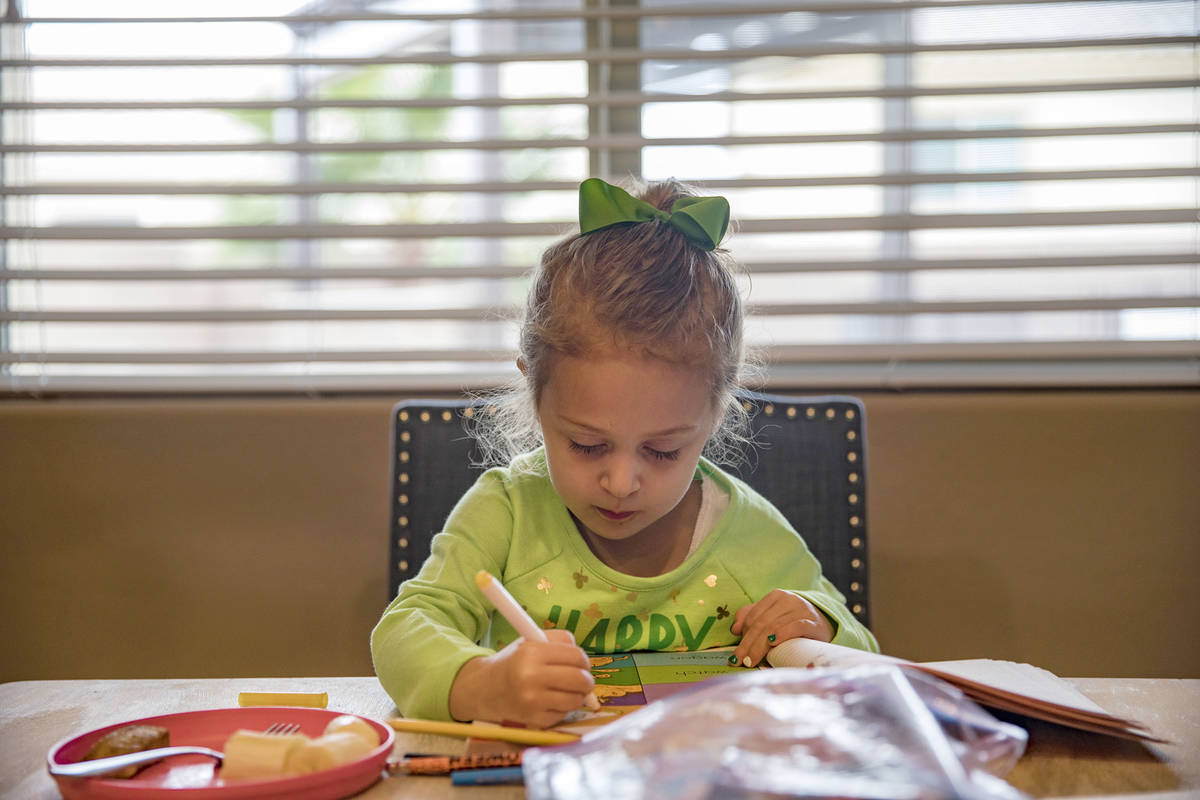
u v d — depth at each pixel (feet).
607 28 5.71
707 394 2.98
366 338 5.85
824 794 1.40
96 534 5.22
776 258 5.79
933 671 2.19
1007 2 5.52
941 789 1.40
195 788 1.72
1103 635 5.17
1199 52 5.57
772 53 5.54
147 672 5.21
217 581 5.23
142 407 5.25
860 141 5.54
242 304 5.92
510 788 1.92
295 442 5.26
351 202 5.90
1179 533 5.16
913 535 5.19
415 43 5.96
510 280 5.75
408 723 2.17
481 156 5.88
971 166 5.69
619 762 1.59
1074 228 5.52
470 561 3.27
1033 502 5.19
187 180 5.75
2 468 5.20
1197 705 2.43
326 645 5.23
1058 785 1.95
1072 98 5.71
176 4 5.69
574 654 2.27
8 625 5.18
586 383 2.82
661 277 2.97
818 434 4.11
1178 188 5.66
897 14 5.67
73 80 5.67
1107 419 5.18
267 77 5.73
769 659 2.72
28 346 5.69
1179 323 5.60
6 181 5.67
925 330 5.78
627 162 5.74
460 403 4.13
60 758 1.92
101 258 5.91
